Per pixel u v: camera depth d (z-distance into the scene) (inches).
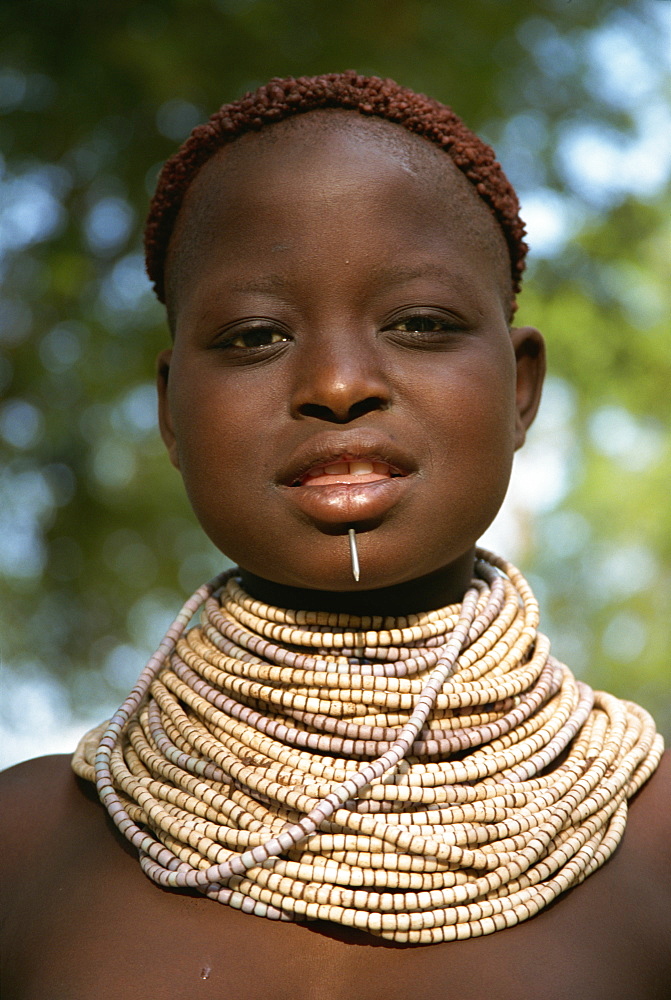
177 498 240.8
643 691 331.3
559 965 61.1
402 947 61.6
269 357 67.0
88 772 72.2
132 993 60.7
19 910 67.4
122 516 241.4
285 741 67.1
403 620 70.5
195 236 72.2
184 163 75.4
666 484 318.3
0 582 237.5
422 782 64.4
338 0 197.2
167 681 73.7
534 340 80.7
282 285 66.4
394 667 67.8
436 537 65.8
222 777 66.7
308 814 61.7
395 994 59.7
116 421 233.3
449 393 66.0
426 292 66.9
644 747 73.4
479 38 204.4
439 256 68.2
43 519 239.5
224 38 195.2
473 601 72.4
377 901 60.7
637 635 331.6
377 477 64.9
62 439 226.5
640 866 67.8
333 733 67.0
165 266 79.8
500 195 76.3
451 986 59.8
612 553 333.7
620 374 257.1
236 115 72.5
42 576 239.5
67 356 224.2
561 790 66.8
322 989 60.2
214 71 197.6
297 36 199.0
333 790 61.7
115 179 211.6
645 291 252.4
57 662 239.8
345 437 63.8
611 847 66.9
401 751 63.1
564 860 64.3
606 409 278.4
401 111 72.6
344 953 61.4
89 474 237.8
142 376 225.6
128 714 72.9
